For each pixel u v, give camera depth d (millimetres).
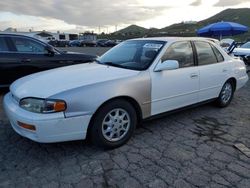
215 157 3205
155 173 2848
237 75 5258
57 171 2871
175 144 3541
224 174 2846
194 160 3129
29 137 2965
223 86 5000
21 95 3096
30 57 6012
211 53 4727
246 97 6184
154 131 3965
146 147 3443
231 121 4453
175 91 3961
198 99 4461
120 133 3414
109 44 50344
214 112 4914
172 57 3994
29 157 3154
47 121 2822
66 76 3416
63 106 2873
